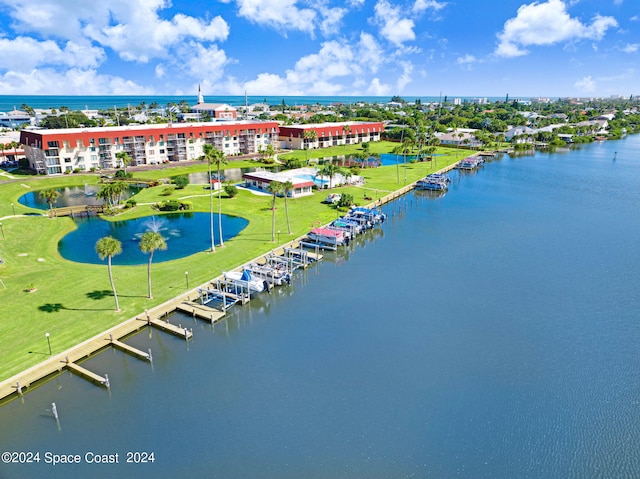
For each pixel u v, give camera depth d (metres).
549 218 96.12
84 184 118.69
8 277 57.25
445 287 60.62
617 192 122.50
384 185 121.81
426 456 32.03
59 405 37.16
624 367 42.69
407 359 43.72
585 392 39.00
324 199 103.62
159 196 102.81
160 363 42.81
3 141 159.50
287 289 59.94
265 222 84.81
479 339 47.53
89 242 73.00
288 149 192.00
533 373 41.56
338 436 33.94
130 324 47.22
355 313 53.25
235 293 56.12
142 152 144.25
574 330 49.47
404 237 82.75
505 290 59.66
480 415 36.12
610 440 33.59
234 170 142.62
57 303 50.62
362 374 41.34
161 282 57.06
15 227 78.50
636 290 59.66
